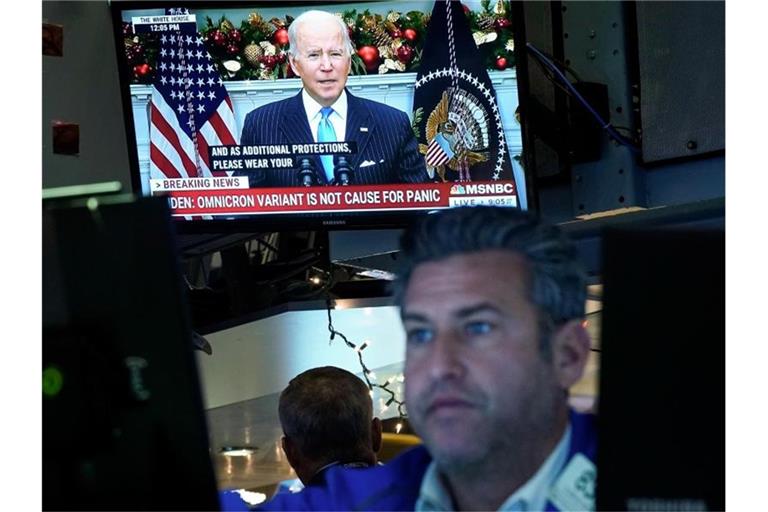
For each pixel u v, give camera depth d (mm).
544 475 1612
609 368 1469
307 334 4395
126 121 3443
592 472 1619
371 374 4477
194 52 3441
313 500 1801
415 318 1621
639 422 1463
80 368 1535
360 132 3443
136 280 1534
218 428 5355
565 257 1636
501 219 1647
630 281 1463
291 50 3436
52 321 1539
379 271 4055
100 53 3633
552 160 3791
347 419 2916
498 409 1571
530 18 3812
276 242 4289
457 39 3426
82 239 1535
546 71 3730
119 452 1541
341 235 3945
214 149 3447
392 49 3439
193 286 4465
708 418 1451
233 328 4344
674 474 1456
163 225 1531
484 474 1618
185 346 1530
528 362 1590
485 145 3436
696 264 1451
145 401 1538
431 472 1698
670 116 3553
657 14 3570
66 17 3572
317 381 2943
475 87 3426
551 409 1621
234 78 3443
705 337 1450
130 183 3623
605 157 3734
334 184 3443
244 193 3447
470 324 1596
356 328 4379
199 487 1533
